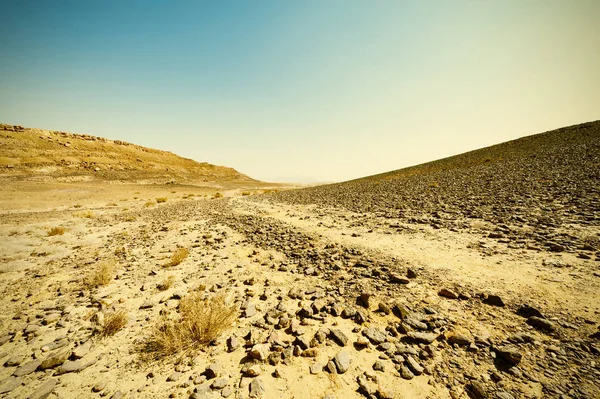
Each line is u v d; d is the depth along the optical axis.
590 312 3.69
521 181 15.72
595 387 2.53
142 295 5.66
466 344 3.34
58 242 11.20
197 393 2.82
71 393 2.96
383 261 6.52
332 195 25.17
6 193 31.47
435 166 41.03
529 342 3.25
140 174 65.88
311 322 4.15
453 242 7.54
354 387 2.85
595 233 6.76
